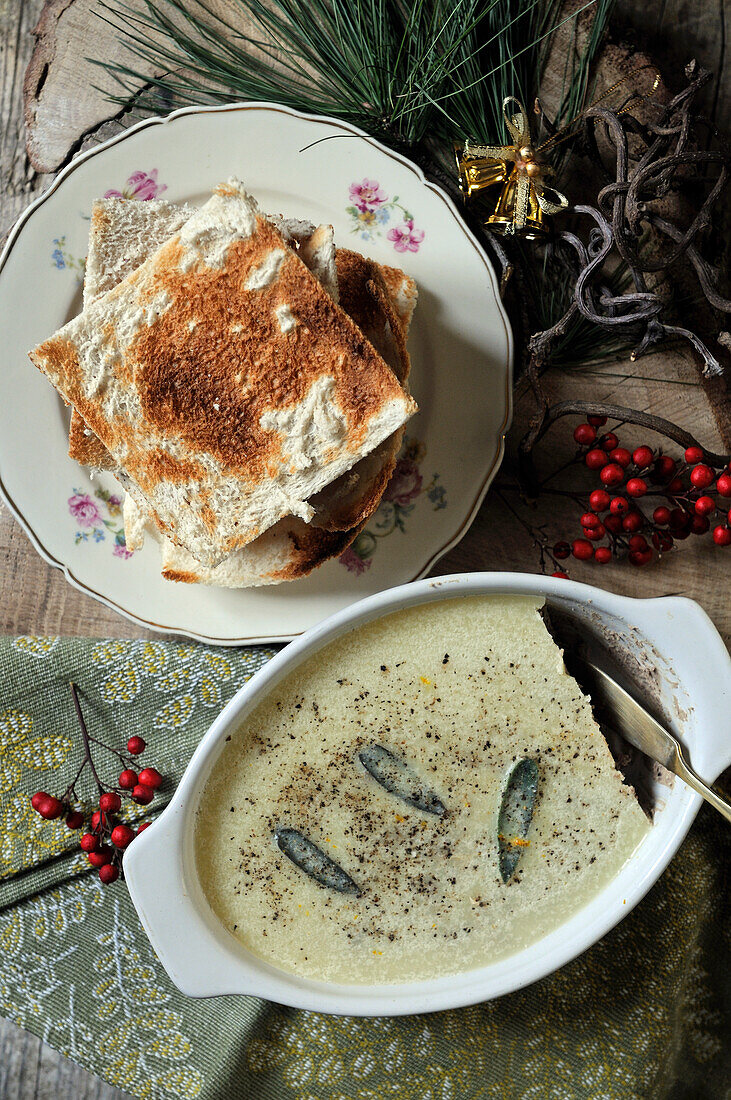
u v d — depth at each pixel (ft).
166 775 1.87
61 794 1.87
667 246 1.83
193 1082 1.86
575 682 1.73
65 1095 1.93
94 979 1.87
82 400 1.73
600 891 1.77
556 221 1.86
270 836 1.75
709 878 1.88
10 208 1.89
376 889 1.76
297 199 1.84
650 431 1.87
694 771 1.70
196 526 1.76
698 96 1.83
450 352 1.85
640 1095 1.86
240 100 1.87
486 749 1.74
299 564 1.81
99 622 1.91
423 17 1.80
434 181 1.88
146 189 1.82
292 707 1.73
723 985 1.88
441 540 1.86
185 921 1.68
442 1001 1.71
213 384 1.71
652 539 1.82
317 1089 1.86
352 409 1.69
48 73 1.87
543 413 1.74
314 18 1.82
